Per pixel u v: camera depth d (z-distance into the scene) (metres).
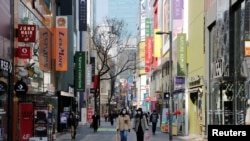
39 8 32.28
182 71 39.03
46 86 34.22
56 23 39.75
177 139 31.98
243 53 22.16
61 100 41.97
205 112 31.27
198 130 35.16
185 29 40.47
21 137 22.84
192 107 37.59
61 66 39.97
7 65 22.36
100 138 34.06
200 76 33.50
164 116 41.25
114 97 124.44
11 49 23.83
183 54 39.06
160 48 66.06
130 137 34.38
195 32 35.97
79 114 67.81
